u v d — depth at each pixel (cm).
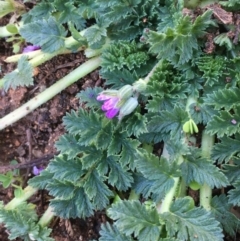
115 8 17
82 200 16
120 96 15
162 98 16
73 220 17
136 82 16
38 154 18
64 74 18
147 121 16
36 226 16
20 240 18
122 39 17
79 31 18
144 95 16
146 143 17
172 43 16
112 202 17
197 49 16
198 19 16
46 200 18
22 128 18
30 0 19
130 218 14
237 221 16
